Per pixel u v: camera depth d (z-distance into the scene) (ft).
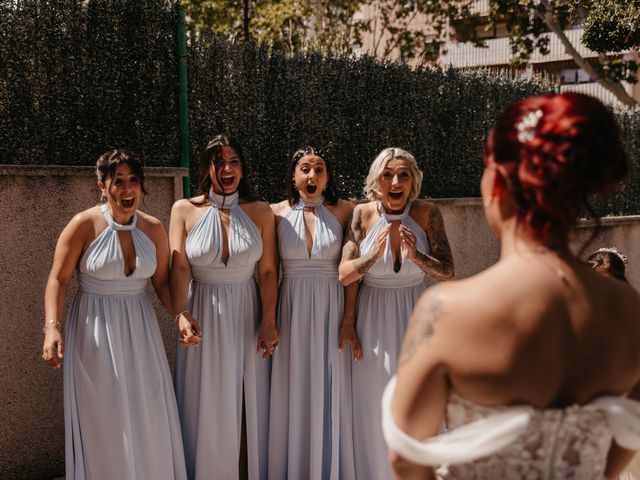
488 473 4.44
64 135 13.85
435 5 46.19
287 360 12.67
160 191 14.74
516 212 4.59
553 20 35.53
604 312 4.46
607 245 26.03
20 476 13.09
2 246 12.69
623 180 4.79
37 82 13.51
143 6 14.74
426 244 12.52
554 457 4.37
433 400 4.46
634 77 36.17
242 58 16.60
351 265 11.91
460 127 22.38
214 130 16.14
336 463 12.62
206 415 12.00
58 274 10.86
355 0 45.03
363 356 12.54
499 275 4.42
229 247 12.05
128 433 10.78
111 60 14.39
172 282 12.00
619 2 19.62
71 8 13.82
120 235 11.08
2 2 13.06
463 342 4.30
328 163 13.00
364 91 19.38
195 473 12.09
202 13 40.01
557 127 4.33
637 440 4.60
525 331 4.22
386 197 12.34
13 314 12.89
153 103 15.01
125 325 11.03
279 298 12.94
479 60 81.61
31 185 12.98
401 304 12.47
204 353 12.03
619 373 4.53
